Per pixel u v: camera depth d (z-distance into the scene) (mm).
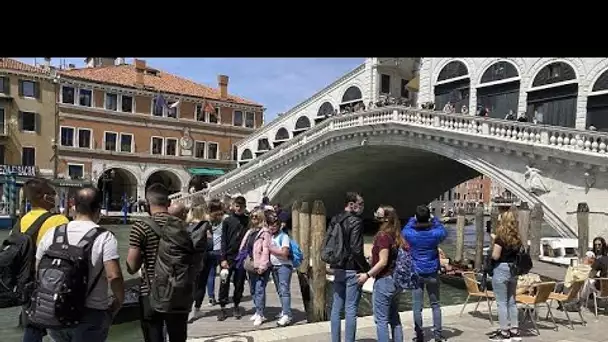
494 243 5625
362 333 5734
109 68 39625
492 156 17781
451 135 18594
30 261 3686
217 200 7512
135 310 7457
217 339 5305
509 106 21062
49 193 4027
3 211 30781
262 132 36344
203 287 6988
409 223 5707
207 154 40531
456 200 73062
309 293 8789
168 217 3793
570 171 15758
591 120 18234
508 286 5562
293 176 26484
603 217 14844
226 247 6879
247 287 9484
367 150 22812
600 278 7039
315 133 24812
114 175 38719
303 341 5348
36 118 33656
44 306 2941
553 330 6277
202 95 40750
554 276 10461
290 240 6793
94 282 3088
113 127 36719
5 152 32500
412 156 23688
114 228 29062
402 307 10648
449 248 23125
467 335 5863
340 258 4703
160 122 38500
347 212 4844
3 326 6973
